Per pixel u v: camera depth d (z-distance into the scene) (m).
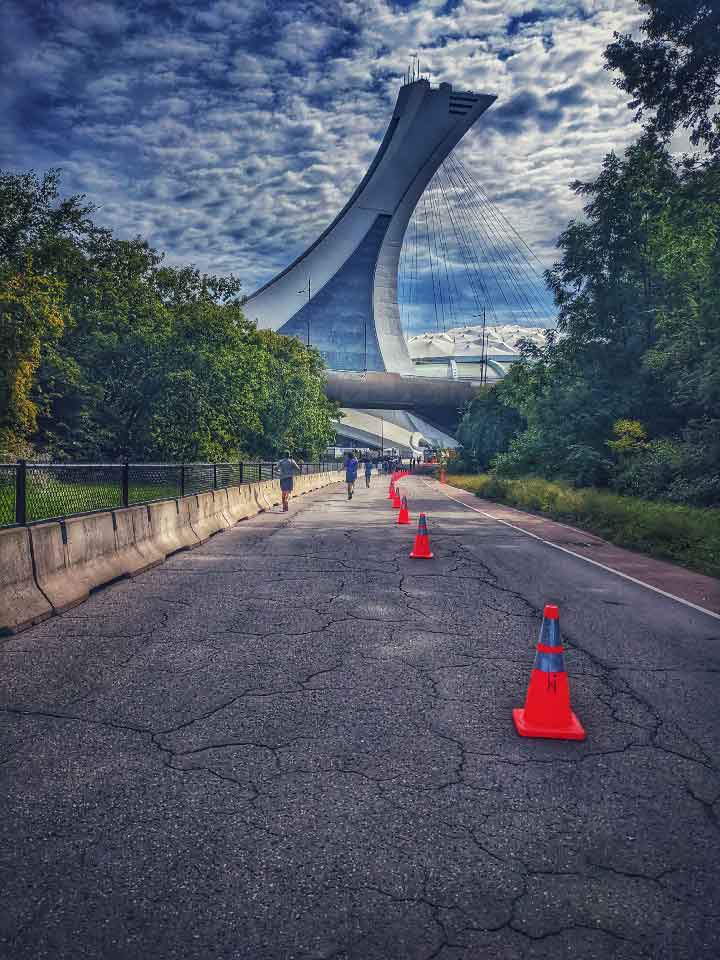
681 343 24.94
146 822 3.15
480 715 4.64
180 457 35.16
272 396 49.78
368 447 193.50
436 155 199.50
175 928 2.44
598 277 35.12
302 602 8.23
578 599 8.91
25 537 7.36
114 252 38.31
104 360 34.66
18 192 31.67
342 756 3.92
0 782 3.52
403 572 10.57
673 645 6.67
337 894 2.64
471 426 71.19
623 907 2.60
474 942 2.39
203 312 37.00
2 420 25.62
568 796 3.49
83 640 6.40
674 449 26.47
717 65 20.41
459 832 3.11
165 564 11.16
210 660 5.78
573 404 35.75
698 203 22.64
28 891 2.62
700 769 3.85
